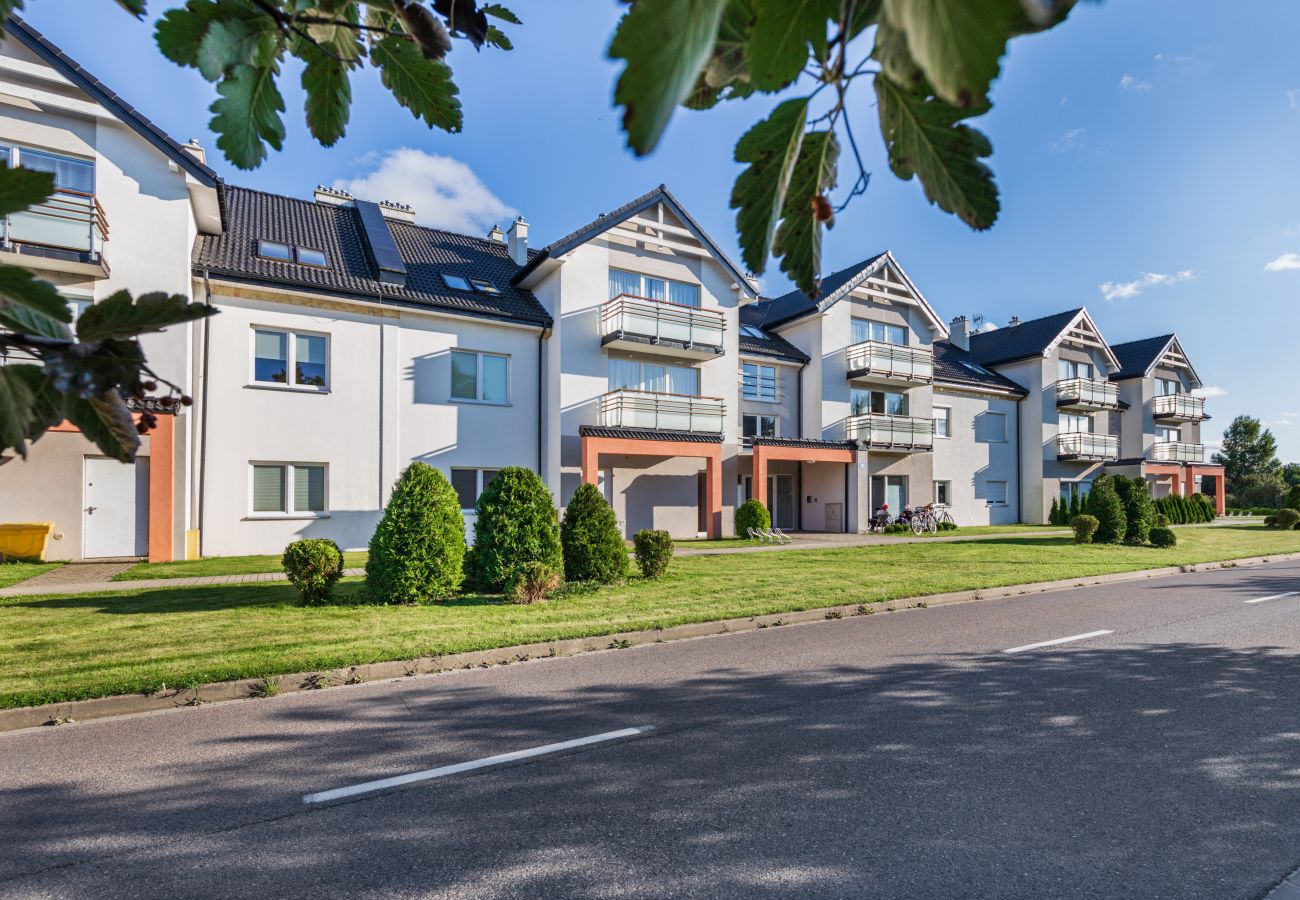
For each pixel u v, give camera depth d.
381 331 15.29
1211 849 3.04
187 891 2.78
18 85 11.24
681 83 0.47
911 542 18.06
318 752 4.20
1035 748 4.19
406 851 3.07
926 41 0.46
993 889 2.75
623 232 18.02
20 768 3.99
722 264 19.45
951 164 0.88
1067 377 28.69
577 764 3.99
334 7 1.16
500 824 3.30
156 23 1.03
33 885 2.82
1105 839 3.13
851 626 7.95
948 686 5.48
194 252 13.98
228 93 1.14
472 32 1.17
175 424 12.45
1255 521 31.08
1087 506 19.00
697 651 6.73
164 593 9.13
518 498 9.70
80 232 11.23
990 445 27.20
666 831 3.22
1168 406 31.67
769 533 18.48
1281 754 4.10
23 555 12.00
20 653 6.03
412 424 15.59
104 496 12.93
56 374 0.89
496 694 5.36
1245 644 6.96
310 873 2.90
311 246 16.25
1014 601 9.77
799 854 3.01
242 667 5.60
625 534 18.08
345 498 14.67
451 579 8.87
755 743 4.29
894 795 3.57
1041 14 0.43
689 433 17.78
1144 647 6.82
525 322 16.88
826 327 22.31
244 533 13.62
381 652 6.11
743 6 0.69
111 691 5.03
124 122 11.97
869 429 21.81
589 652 6.73
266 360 14.16
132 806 3.50
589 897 2.73
